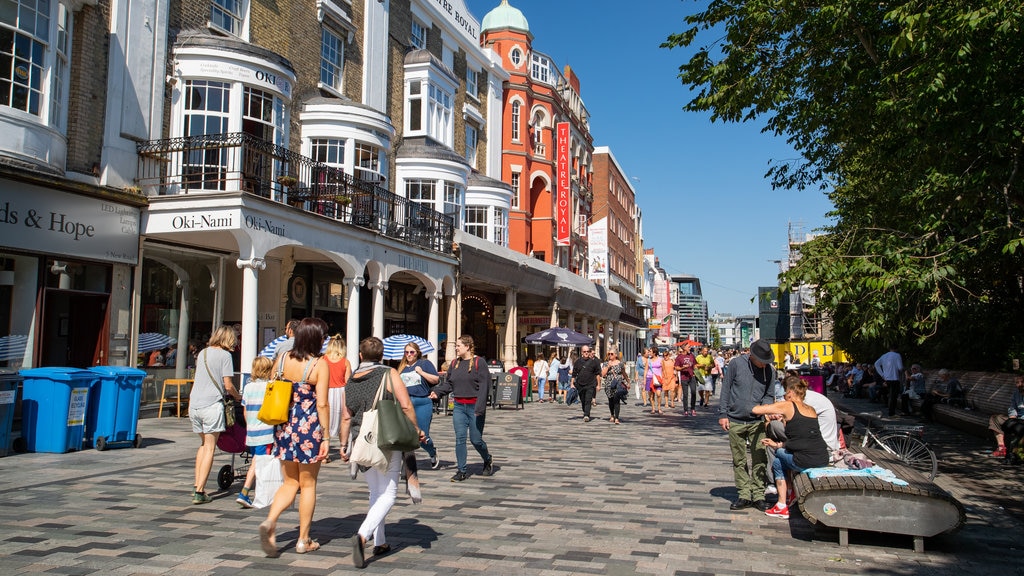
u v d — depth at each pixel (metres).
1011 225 9.45
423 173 23.58
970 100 9.24
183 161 14.66
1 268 11.53
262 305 18.14
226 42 15.15
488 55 31.92
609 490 8.16
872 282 9.74
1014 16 7.70
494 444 12.35
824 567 5.33
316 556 5.32
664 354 21.80
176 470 8.76
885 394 24.88
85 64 12.82
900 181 11.58
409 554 5.43
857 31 11.00
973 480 9.55
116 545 5.48
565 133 39.25
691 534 6.21
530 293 30.83
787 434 6.98
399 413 5.18
